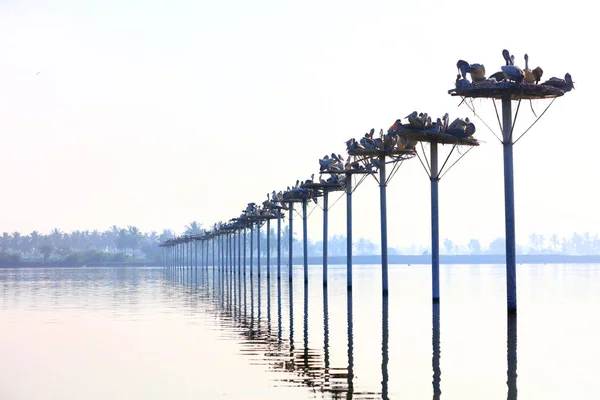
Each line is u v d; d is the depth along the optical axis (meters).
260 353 28.69
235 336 34.81
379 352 28.31
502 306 52.28
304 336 34.34
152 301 63.12
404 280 114.06
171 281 119.75
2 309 53.38
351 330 36.53
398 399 19.52
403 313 46.50
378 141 62.72
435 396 19.84
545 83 42.88
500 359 26.33
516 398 19.56
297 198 100.44
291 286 95.00
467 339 32.22
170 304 58.91
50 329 38.84
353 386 21.33
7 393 21.39
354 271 193.88
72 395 21.00
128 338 34.50
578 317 42.81
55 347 31.45
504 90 42.38
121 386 22.25
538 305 53.53
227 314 47.94
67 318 45.56
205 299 65.88
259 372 24.11
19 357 28.61
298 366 25.19
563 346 29.73
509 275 43.81
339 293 73.81
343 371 23.98
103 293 77.75
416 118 50.25
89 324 41.50
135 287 94.00
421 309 49.84
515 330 35.75
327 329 37.28
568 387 20.95
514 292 43.78
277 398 19.86
